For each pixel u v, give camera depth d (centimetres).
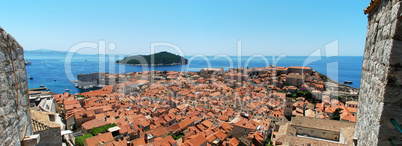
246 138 5944
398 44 719
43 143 2205
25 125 1270
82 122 6159
